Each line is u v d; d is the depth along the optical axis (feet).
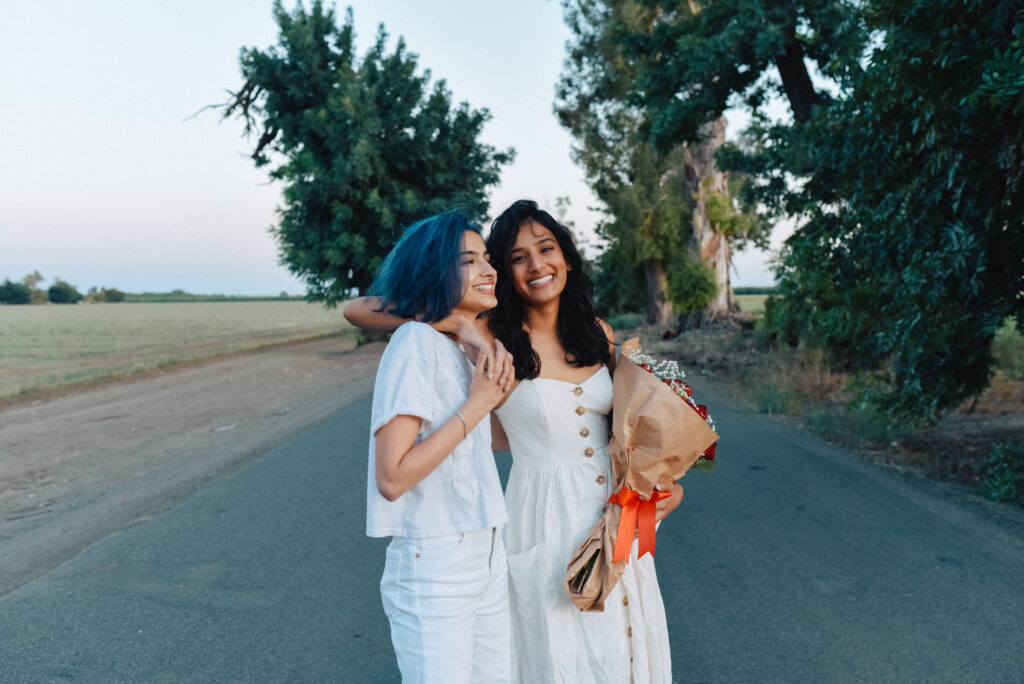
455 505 5.51
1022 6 13.52
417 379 5.31
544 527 7.14
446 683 5.26
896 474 18.49
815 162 30.48
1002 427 22.97
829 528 14.39
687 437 6.63
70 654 9.90
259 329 150.00
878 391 19.85
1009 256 16.56
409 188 79.51
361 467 20.85
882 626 10.13
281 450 23.88
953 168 15.31
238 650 9.95
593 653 6.99
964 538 13.58
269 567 13.09
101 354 85.71
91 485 20.68
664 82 43.09
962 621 10.19
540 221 7.52
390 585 5.48
